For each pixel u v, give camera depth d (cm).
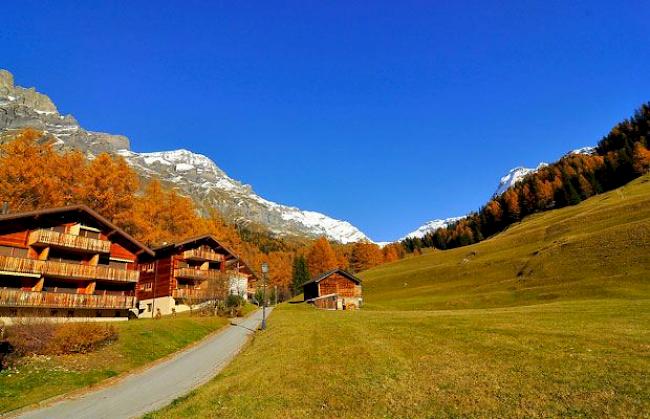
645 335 1792
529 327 2238
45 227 4009
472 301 5934
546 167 19312
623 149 14588
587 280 5347
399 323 2917
